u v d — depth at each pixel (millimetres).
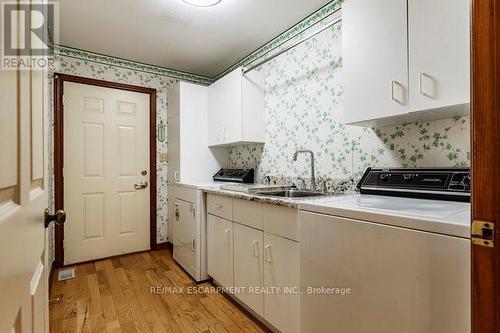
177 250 2855
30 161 665
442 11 1162
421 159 1532
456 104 1119
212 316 1861
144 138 3250
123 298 2107
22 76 589
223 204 2162
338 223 1146
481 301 554
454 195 1261
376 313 1001
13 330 518
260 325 1759
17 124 557
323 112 2100
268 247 1661
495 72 534
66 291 2221
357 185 1722
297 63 2336
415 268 894
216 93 2996
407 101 1282
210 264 2367
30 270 666
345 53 1559
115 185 3070
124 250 3119
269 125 2662
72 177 2828
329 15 2035
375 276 1007
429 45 1202
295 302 1467
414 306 894
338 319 1145
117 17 2209
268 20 2275
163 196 3379
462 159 1375
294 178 2342
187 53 2928
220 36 2547
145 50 2863
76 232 2850
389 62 1348
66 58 2789
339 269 1141
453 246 810
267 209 1667
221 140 2889
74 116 2840
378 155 1733
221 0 1992
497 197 532
